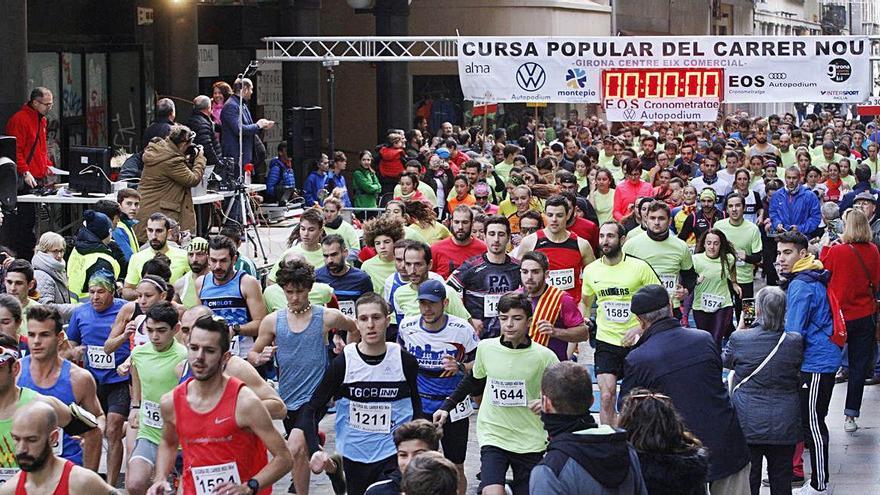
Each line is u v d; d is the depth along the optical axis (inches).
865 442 641.6
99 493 353.1
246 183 1088.8
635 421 351.6
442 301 494.6
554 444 334.3
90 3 1412.4
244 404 383.9
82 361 548.1
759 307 485.4
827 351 550.9
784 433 482.6
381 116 1734.7
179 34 1378.0
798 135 1456.7
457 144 1368.1
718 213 947.3
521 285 597.9
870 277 642.8
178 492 421.7
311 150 1232.2
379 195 1285.7
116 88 1460.4
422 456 298.4
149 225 642.8
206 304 570.9
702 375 426.0
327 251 611.8
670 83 1187.9
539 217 721.6
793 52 1176.8
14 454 382.3
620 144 1332.4
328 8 1948.8
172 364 476.4
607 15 2253.9
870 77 1174.3
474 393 471.8
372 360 452.8
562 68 1199.6
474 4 1941.4
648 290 435.2
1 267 629.9
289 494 550.0
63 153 1375.5
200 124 999.0
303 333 513.7
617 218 1000.9
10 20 1007.0
